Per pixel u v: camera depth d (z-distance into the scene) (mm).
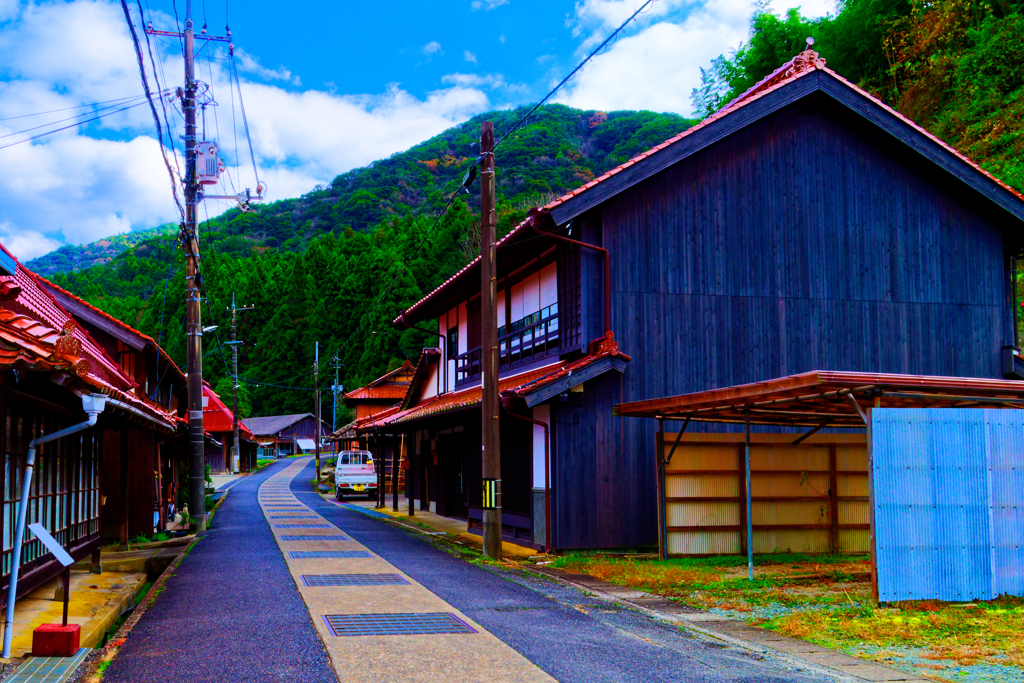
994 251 15289
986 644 6422
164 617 7570
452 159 133000
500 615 7699
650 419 13133
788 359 13953
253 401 79125
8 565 7059
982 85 20844
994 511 8305
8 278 7887
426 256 62250
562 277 14312
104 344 16109
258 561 11641
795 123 14508
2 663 5680
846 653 6215
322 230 116688
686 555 11781
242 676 5418
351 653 6062
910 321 14641
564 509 12609
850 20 24875
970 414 8352
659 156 13344
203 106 13992
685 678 5484
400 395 47969
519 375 16312
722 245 13875
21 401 7148
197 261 18047
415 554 12727
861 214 14641
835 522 12195
